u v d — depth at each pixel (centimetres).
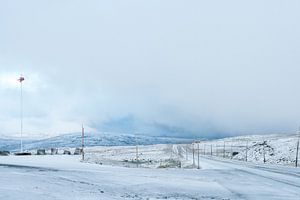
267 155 6319
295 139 7231
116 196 1529
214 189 2003
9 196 1222
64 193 1445
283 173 3319
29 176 1977
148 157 7488
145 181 2270
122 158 6981
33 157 5428
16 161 4078
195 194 1783
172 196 1680
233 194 1811
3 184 1530
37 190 1434
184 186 2103
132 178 2412
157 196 1659
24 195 1273
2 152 6869
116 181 2175
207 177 2789
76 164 3850
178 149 13625
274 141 7519
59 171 2581
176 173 3100
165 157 7525
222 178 2738
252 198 1672
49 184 1683
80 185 1797
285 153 6069
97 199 1369
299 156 5625
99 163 4450
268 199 1644
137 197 1565
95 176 2378
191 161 5997
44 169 2730
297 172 3459
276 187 2145
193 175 2933
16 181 1677
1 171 2272
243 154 7312
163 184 2155
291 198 1683
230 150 12731
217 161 6109
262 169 3922
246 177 2853
